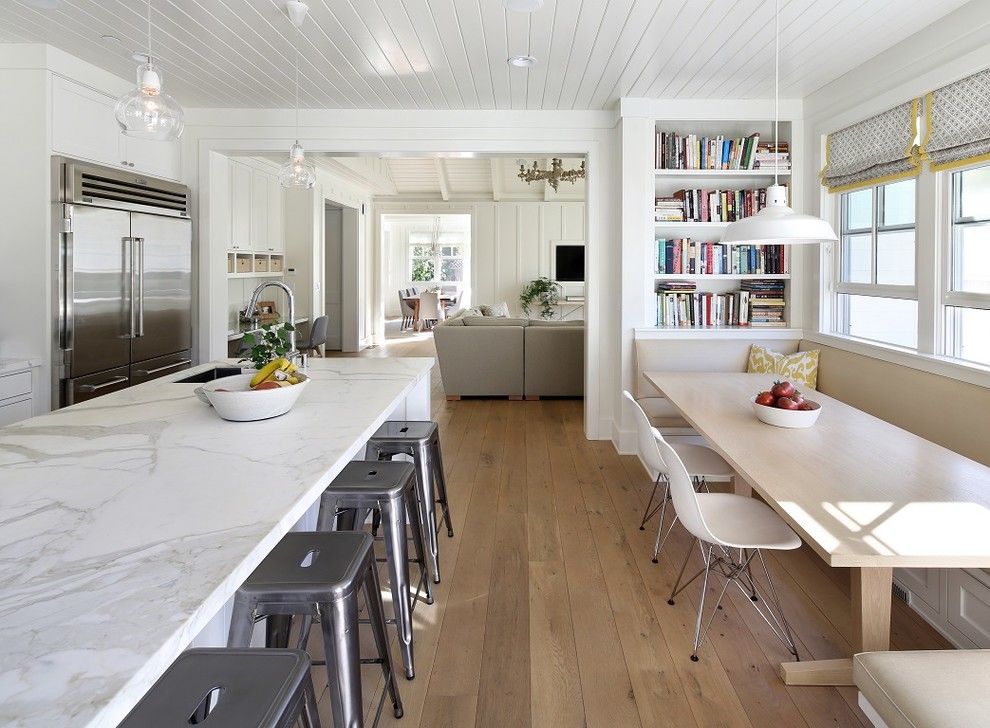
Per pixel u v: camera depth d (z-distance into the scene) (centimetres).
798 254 485
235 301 694
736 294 505
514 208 1143
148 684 79
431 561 284
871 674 147
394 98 463
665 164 488
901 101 354
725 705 202
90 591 98
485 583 283
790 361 441
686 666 223
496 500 389
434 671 220
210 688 109
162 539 117
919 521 168
